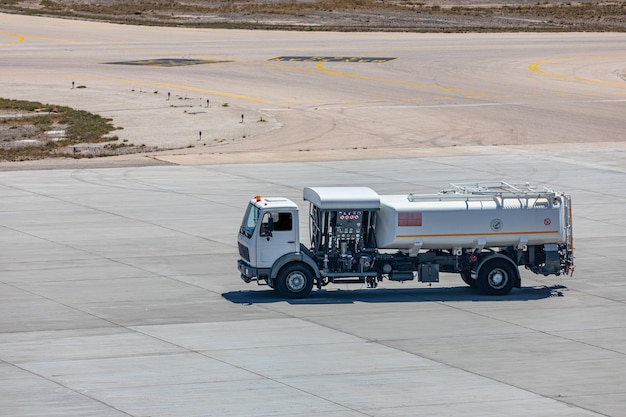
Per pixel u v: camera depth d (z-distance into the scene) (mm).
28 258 67438
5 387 43438
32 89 153875
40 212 80875
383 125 126625
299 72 169875
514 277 60344
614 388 44281
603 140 119438
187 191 89062
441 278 64938
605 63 188125
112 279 62594
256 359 47688
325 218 58875
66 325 53000
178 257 68312
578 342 51125
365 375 45562
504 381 45031
